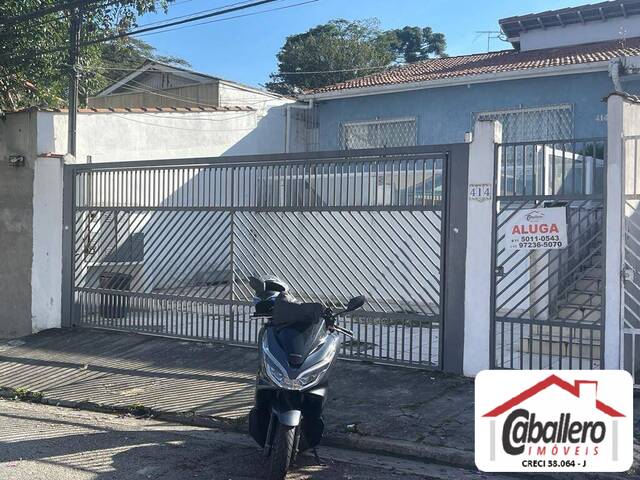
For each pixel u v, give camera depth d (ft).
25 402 28.89
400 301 29.63
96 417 26.03
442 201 28.32
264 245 33.24
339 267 31.17
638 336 26.05
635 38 64.54
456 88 62.64
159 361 32.48
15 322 40.29
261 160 33.12
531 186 27.20
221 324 34.32
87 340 36.68
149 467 19.90
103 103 83.51
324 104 69.82
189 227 35.37
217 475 19.30
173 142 53.26
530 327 26.22
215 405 25.99
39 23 40.78
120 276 37.68
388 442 21.61
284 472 17.61
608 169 24.59
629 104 24.95
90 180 38.88
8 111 40.65
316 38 129.49
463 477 19.47
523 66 58.34
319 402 19.15
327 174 31.27
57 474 19.15
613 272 24.43
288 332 19.34
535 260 27.96
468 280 27.66
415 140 64.75
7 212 40.68
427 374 28.09
